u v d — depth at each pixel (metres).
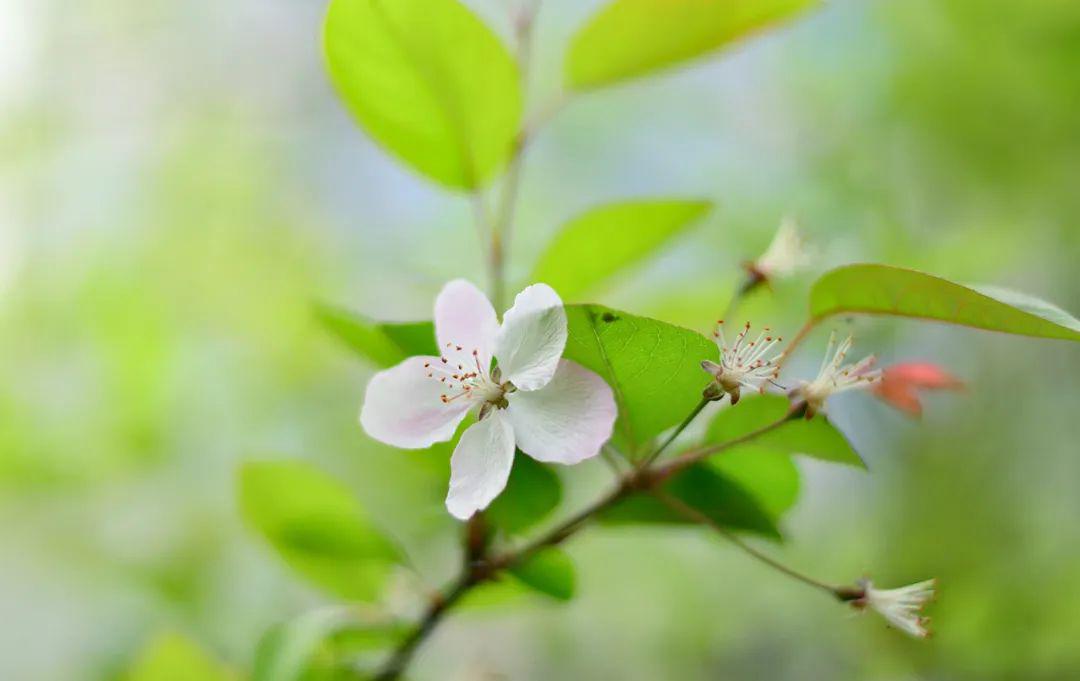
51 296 0.73
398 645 0.41
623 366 0.37
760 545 0.71
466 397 0.37
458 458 0.37
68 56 0.86
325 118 0.88
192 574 0.66
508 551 0.39
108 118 0.85
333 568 0.42
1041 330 0.36
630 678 0.74
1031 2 0.66
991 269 0.65
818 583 0.39
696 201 0.42
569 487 0.55
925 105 0.70
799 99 0.75
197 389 0.72
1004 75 0.69
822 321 0.38
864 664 0.67
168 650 0.43
